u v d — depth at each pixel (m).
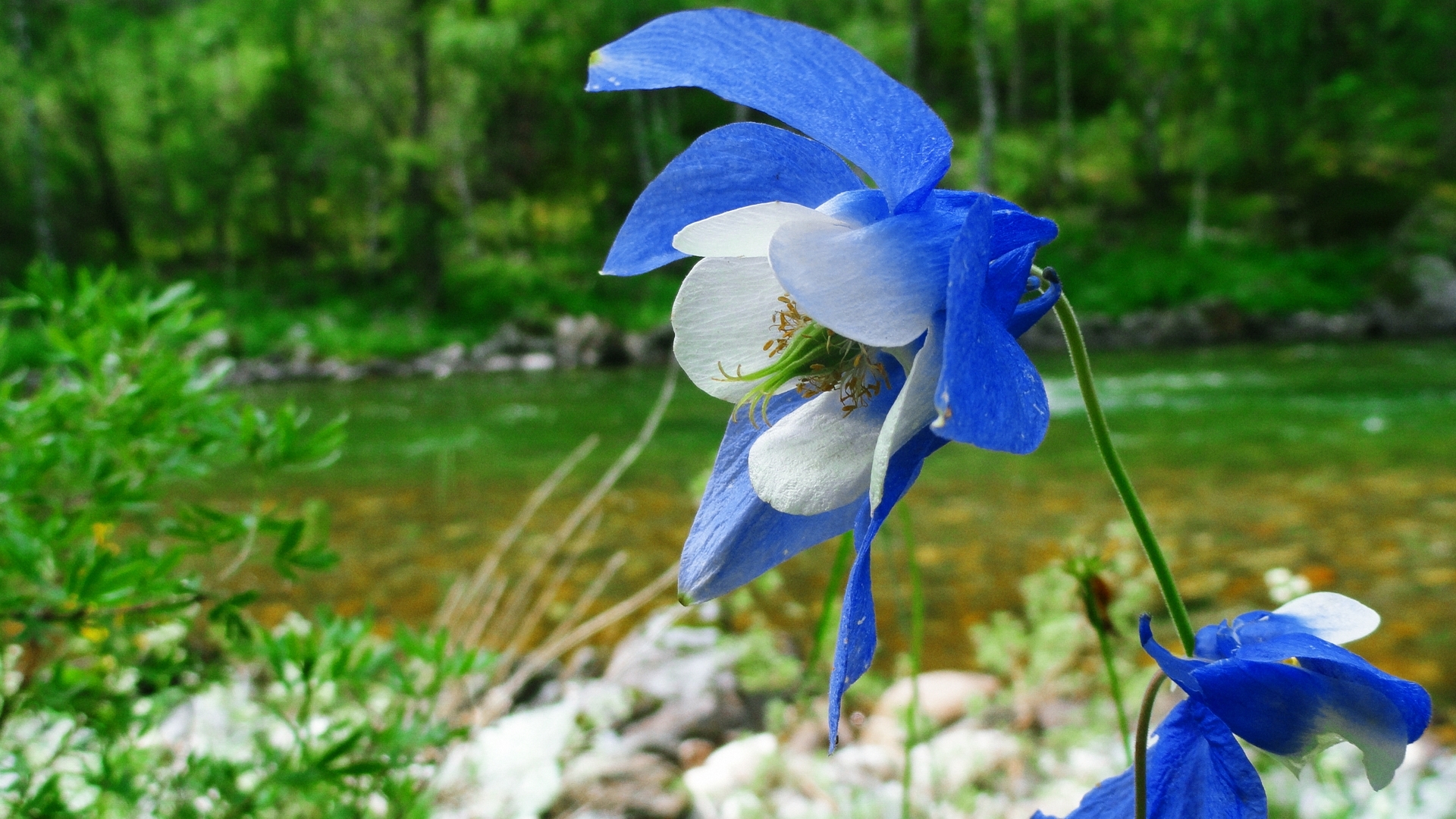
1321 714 0.64
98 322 1.67
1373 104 31.88
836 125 0.66
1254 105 32.03
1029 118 36.28
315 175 33.69
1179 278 26.28
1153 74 34.84
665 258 0.78
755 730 3.17
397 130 31.44
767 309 0.75
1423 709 0.64
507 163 35.25
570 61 31.66
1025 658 3.31
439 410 15.07
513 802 2.15
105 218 32.97
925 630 4.68
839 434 0.69
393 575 5.78
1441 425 10.91
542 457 10.33
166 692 1.61
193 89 31.59
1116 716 2.67
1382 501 7.36
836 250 0.62
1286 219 31.30
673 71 0.65
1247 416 12.01
